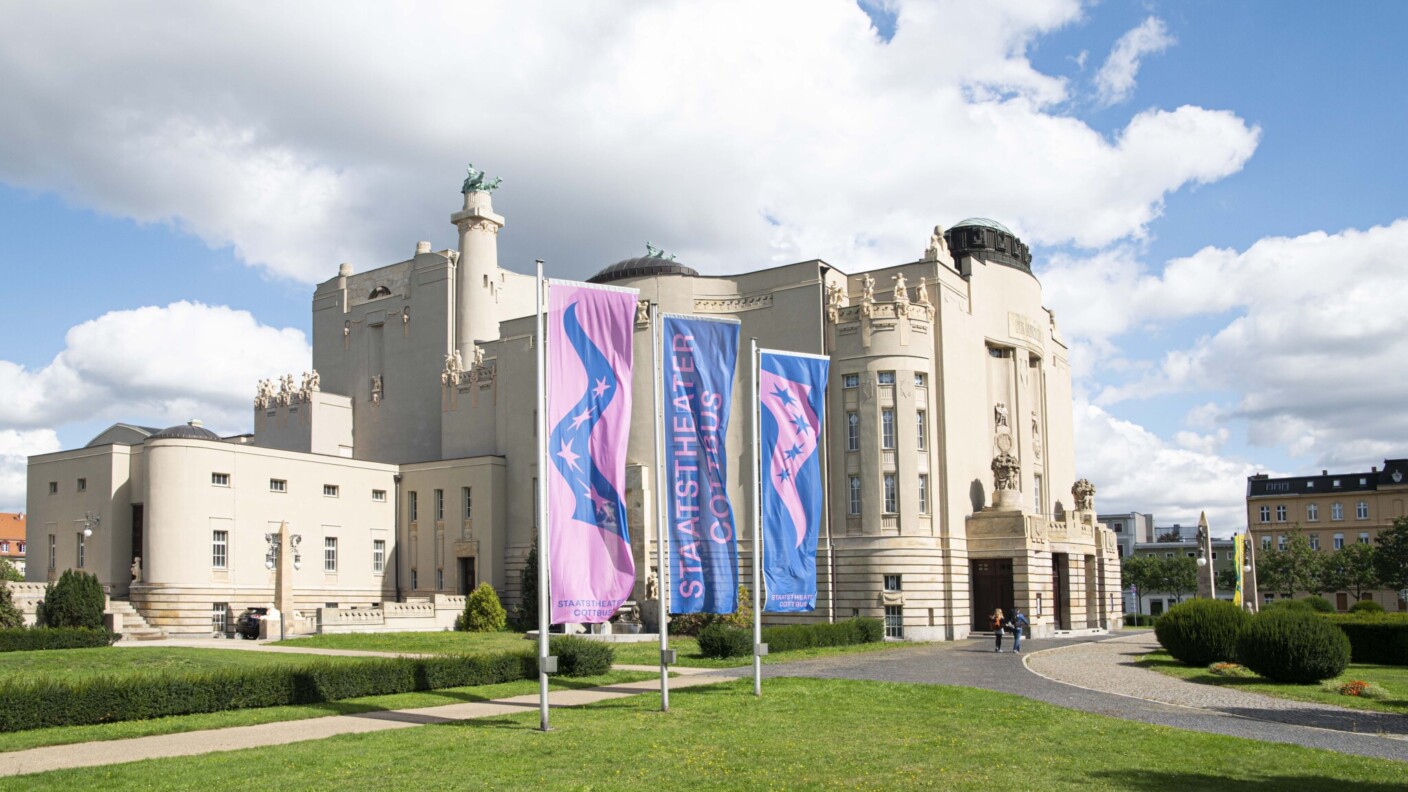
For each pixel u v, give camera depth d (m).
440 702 32.47
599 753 23.48
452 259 91.12
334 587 79.06
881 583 66.88
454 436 86.56
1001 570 72.75
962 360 74.19
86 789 20.02
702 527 32.69
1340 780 20.84
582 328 29.70
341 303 98.38
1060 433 92.31
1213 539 161.88
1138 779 20.97
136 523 73.12
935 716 28.81
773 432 35.22
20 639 51.84
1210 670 41.94
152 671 38.16
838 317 70.69
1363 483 147.75
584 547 28.67
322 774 21.30
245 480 73.44
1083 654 51.75
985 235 82.19
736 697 32.72
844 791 20.08
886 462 68.25
